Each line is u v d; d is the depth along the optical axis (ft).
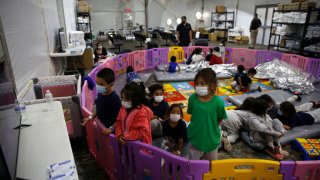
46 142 5.26
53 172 4.23
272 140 8.95
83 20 38.91
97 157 8.46
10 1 8.53
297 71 18.07
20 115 6.00
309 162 5.19
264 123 9.10
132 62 21.89
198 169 5.24
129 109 6.41
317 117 10.76
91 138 8.50
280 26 32.12
